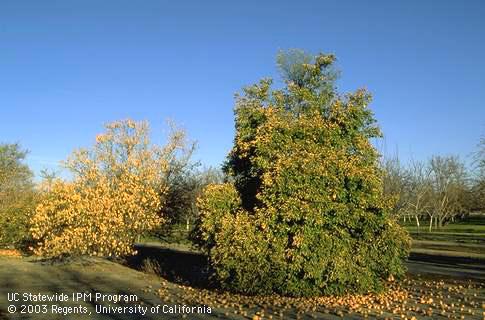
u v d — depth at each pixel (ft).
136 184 63.16
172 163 75.00
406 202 125.49
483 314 33.47
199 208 47.29
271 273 40.93
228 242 42.73
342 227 41.88
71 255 62.44
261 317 32.86
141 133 72.49
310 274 39.47
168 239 73.67
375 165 46.06
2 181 120.37
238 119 50.06
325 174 41.04
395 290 45.34
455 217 229.25
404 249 43.96
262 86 52.70
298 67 61.72
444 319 32.32
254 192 46.70
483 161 95.45
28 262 66.54
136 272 57.72
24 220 79.46
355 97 47.75
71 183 62.18
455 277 56.03
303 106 52.65
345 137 46.06
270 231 41.37
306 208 40.01
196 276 54.34
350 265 41.11
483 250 103.19
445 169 182.19
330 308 35.99
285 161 41.91
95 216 58.39
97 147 69.56
